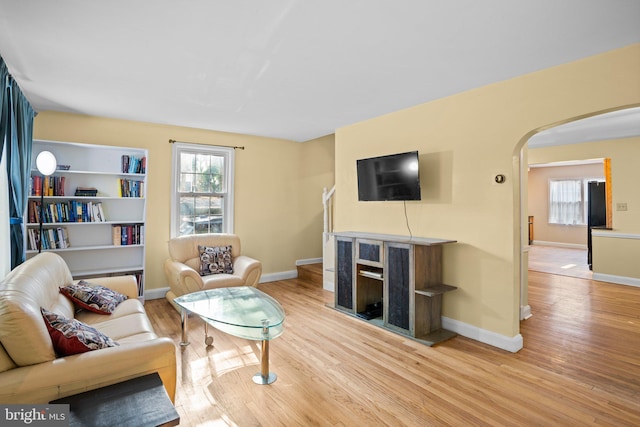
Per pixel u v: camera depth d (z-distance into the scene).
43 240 3.64
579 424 1.92
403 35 2.14
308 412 2.03
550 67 2.64
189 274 3.65
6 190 2.72
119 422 1.31
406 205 3.75
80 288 2.67
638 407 2.09
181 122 4.39
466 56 2.45
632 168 5.42
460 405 2.10
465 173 3.20
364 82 2.96
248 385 2.33
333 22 1.99
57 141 3.74
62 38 2.18
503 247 2.94
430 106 3.50
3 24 2.00
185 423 1.92
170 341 1.82
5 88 2.48
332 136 6.22
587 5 1.81
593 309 4.04
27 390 1.43
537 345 3.00
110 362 1.62
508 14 1.90
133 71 2.72
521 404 2.12
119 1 1.78
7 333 1.47
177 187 4.64
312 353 2.83
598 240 5.60
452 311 3.33
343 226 4.60
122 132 4.25
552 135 5.27
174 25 2.03
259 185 5.36
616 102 2.33
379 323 3.51
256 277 4.17
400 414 2.01
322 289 4.99
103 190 4.14
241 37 2.18
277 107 3.72
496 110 2.97
